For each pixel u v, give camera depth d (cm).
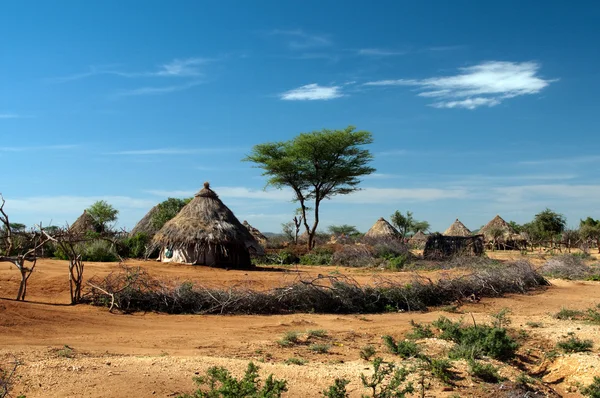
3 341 838
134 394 616
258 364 761
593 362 848
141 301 1235
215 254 2184
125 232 2667
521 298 1594
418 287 1489
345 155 3897
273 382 624
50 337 909
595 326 1153
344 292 1385
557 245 4506
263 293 1325
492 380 752
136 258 2403
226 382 591
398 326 1151
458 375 758
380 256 2872
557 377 843
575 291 1750
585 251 3481
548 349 974
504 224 4894
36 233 1369
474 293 1588
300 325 1148
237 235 2223
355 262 2786
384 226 4903
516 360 912
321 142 3775
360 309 1379
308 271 2236
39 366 687
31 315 1015
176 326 1088
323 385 691
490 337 911
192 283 1402
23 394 604
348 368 773
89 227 3272
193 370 708
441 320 1098
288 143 3994
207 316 1217
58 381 641
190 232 2158
